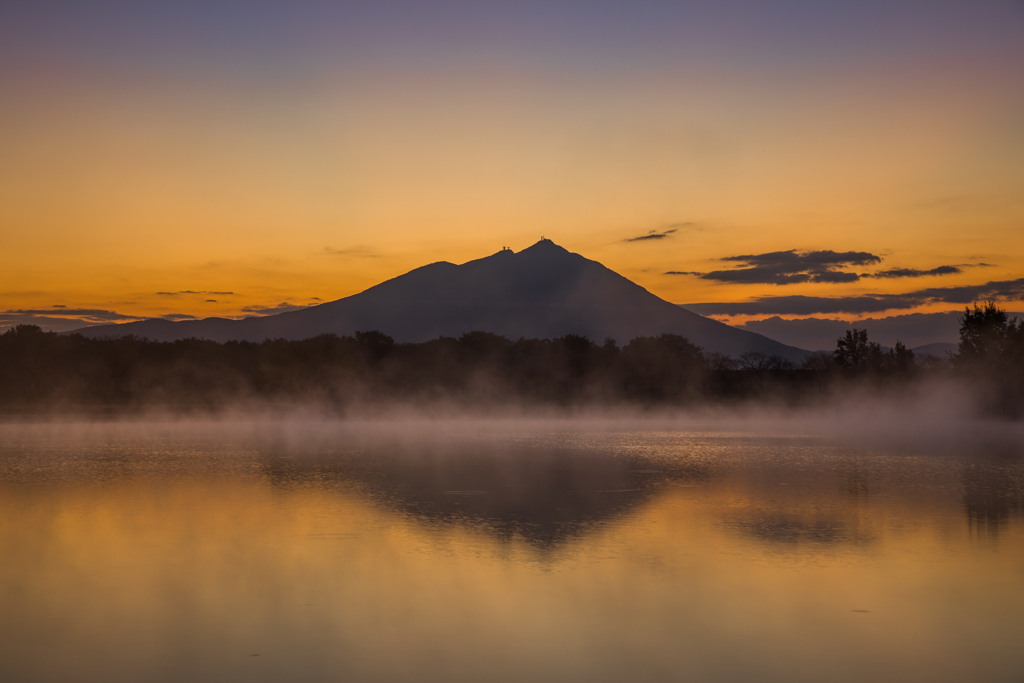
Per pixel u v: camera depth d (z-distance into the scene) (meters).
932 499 25.77
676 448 47.06
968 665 11.40
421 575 16.22
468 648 12.12
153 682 10.91
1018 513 23.05
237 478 31.66
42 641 12.47
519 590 15.11
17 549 18.55
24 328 101.25
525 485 29.52
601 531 20.64
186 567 16.89
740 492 27.59
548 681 10.90
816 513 23.23
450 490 28.22
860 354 107.19
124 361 105.62
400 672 11.22
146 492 27.62
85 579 15.95
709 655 11.81
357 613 13.80
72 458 40.06
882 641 12.34
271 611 13.93
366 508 24.25
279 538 19.75
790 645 12.20
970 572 16.28
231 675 11.13
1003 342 84.06
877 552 18.09
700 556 17.77
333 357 103.75
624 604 14.23
